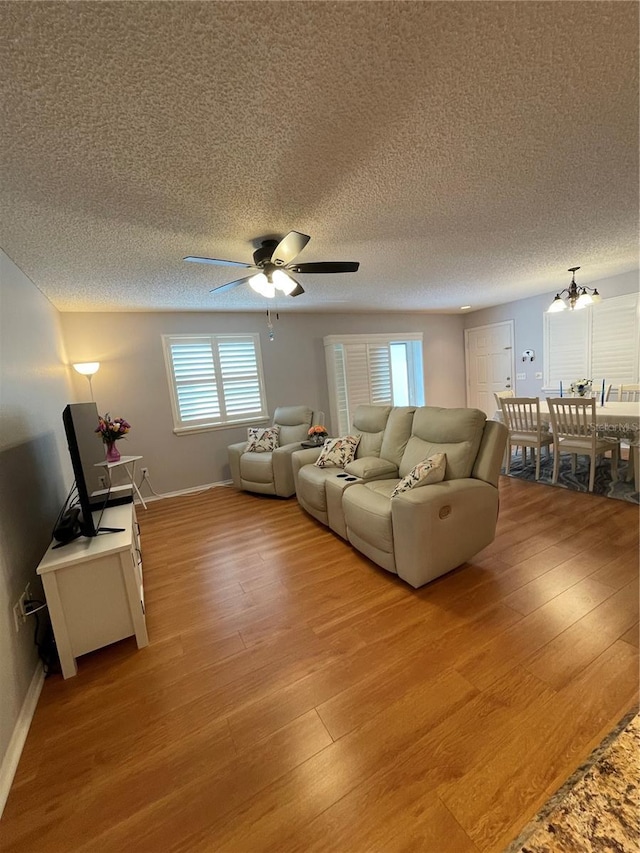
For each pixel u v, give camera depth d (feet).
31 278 8.96
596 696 4.49
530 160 5.95
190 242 7.84
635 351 15.30
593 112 4.85
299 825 3.46
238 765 4.05
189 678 5.38
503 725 4.25
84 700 5.12
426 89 4.16
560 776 3.67
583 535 8.51
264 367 16.94
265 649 5.86
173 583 8.09
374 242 8.94
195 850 3.34
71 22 3.08
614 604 6.09
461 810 3.46
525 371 19.80
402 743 4.14
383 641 5.79
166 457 14.99
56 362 10.94
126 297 11.72
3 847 3.47
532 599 6.43
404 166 5.74
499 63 3.90
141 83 3.70
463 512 7.20
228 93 3.93
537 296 18.78
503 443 7.80
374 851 3.23
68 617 5.55
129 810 3.69
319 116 4.43
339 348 18.01
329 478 9.80
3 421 5.86
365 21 3.31
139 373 14.33
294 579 7.87
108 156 4.85
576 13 3.42
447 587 7.04
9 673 4.62
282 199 6.39
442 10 3.28
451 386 22.89
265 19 3.20
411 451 9.20
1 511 5.29
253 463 13.67
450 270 12.23
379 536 7.42
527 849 3.15
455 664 5.20
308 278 11.67
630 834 3.19
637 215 8.63
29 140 4.41
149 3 2.98
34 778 4.07
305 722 4.51
